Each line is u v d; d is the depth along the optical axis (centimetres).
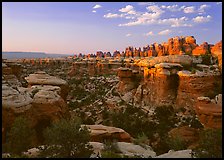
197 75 5078
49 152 2011
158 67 5781
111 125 4950
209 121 3350
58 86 4488
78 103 6906
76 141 2036
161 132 4262
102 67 12456
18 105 2539
